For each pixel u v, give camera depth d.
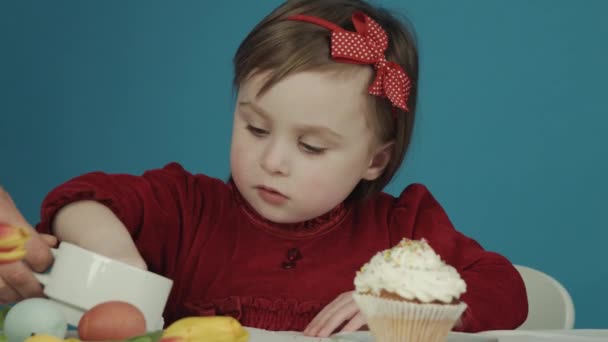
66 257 1.20
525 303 1.73
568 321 1.98
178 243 1.84
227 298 1.80
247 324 1.79
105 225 1.47
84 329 1.08
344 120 1.60
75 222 1.48
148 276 1.20
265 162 1.59
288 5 1.76
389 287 1.24
